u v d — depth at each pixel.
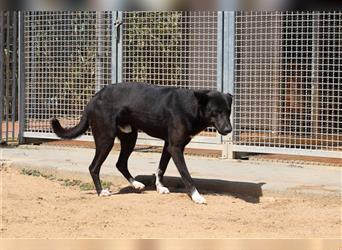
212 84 13.85
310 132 13.10
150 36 14.29
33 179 11.95
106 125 10.48
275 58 13.27
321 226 8.84
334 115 12.97
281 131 13.30
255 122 13.50
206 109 9.79
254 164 13.14
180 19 13.97
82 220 8.96
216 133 13.80
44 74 15.55
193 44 13.91
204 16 13.61
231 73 13.46
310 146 13.06
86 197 10.50
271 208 9.91
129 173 11.21
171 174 11.67
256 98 13.48
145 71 14.44
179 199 10.38
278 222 9.04
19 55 15.67
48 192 10.90
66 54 15.24
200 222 8.95
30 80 15.71
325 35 12.99
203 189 11.26
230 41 13.43
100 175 11.88
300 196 10.48
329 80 13.00
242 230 8.55
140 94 10.42
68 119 15.28
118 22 14.45
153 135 10.60
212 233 8.36
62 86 15.30
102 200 10.26
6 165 13.08
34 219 8.96
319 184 10.96
